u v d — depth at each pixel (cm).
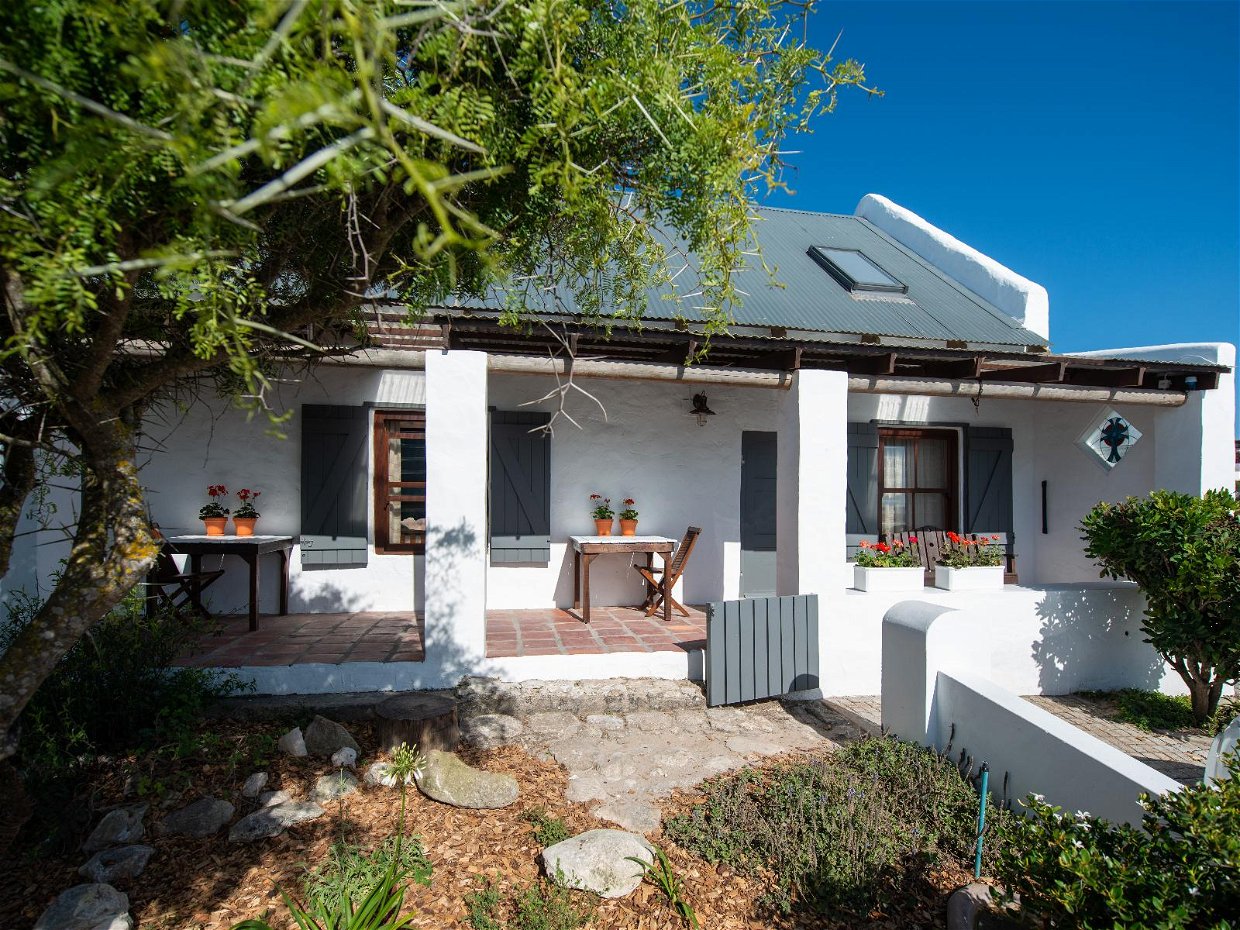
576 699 523
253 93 102
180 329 206
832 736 502
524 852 339
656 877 314
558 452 782
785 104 212
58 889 300
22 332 144
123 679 392
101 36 104
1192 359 736
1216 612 556
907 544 833
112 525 186
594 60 177
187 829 340
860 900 302
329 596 737
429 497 530
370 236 216
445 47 134
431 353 533
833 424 616
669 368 591
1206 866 200
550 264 261
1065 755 340
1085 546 838
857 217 1274
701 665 575
